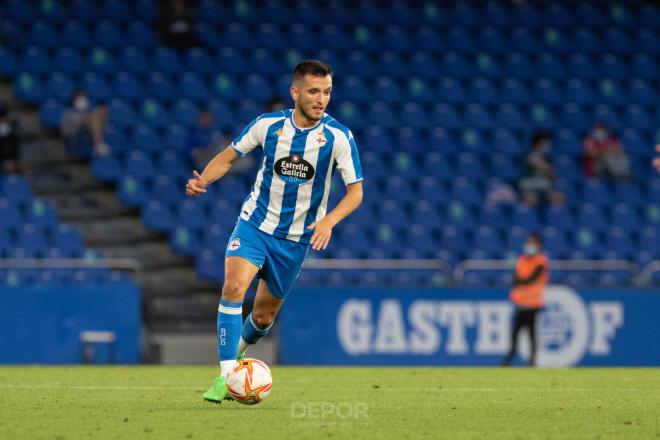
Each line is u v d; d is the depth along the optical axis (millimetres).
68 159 69750
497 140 76375
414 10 85188
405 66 80688
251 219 25594
